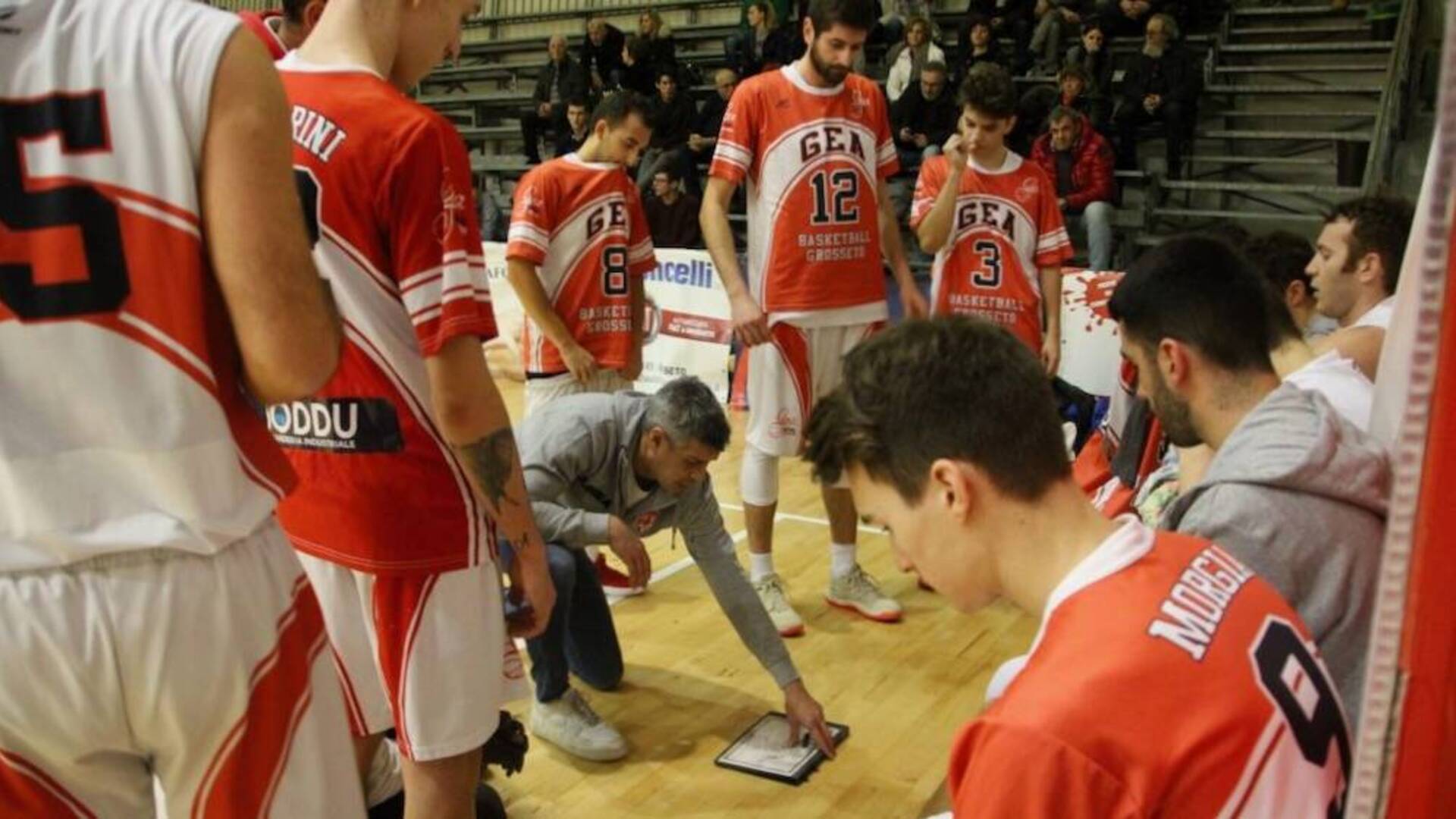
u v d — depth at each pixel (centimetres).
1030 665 98
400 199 152
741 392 674
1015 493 102
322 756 122
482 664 172
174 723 108
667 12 1211
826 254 347
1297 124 878
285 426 165
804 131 342
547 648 275
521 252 364
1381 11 872
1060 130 726
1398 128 763
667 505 278
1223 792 89
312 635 121
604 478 272
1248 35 929
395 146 152
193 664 107
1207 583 101
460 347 154
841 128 344
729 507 495
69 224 101
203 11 107
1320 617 138
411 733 169
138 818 115
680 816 254
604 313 381
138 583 104
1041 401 103
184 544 106
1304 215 790
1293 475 138
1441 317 52
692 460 263
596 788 264
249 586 112
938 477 103
